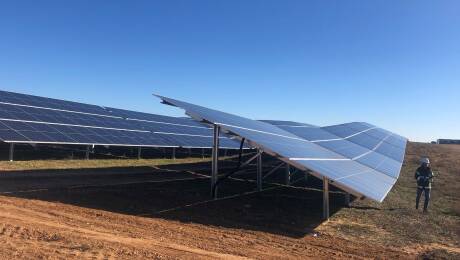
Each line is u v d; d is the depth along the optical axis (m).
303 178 24.55
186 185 18.59
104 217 11.17
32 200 12.33
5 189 13.83
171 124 39.56
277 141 16.33
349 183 12.98
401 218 14.72
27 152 25.52
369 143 32.22
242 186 19.84
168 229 10.66
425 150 47.34
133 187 16.62
